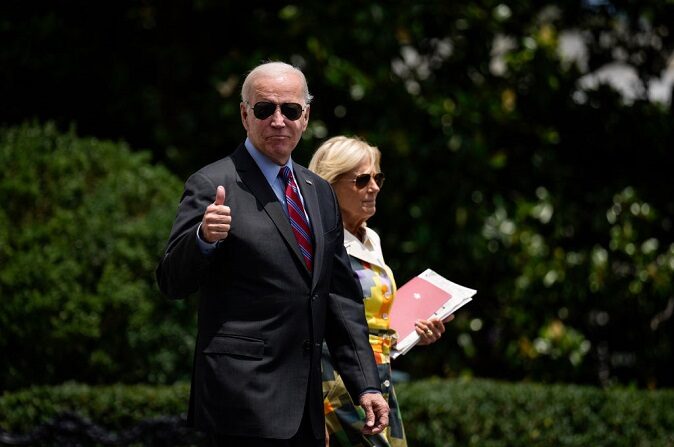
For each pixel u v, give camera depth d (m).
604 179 35.50
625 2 35.59
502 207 33.41
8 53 32.72
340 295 14.34
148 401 23.28
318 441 13.45
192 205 13.03
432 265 33.06
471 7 34.12
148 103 33.91
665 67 36.00
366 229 17.00
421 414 25.02
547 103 34.59
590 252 33.84
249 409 12.70
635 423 25.73
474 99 33.22
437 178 33.22
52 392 23.12
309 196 14.02
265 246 13.04
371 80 33.12
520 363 33.44
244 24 35.28
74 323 24.05
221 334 12.92
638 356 34.59
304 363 13.17
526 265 33.31
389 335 16.27
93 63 34.25
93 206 25.27
